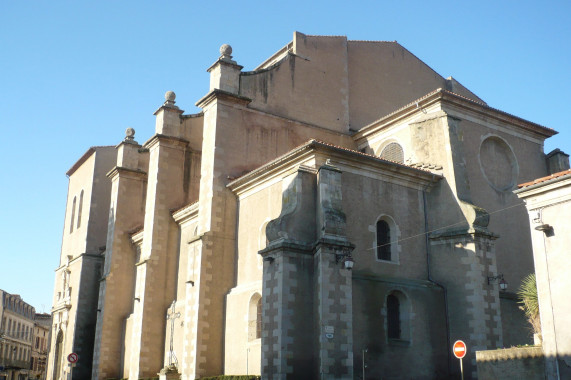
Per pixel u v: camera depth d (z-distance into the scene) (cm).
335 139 3688
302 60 3731
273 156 3422
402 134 3334
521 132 3381
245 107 3391
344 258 2444
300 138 3566
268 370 2381
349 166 2753
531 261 3111
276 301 2419
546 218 1994
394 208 2838
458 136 3025
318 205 2569
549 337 1898
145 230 3775
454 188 2886
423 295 2706
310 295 2464
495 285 2698
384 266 2703
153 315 3509
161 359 3469
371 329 2508
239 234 3084
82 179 5494
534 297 2216
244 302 2842
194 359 2847
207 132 3328
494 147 3259
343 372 2319
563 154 3447
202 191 3228
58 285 5438
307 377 2356
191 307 2988
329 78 3822
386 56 4147
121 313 4184
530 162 3372
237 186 3122
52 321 5266
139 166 4566
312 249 2498
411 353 2580
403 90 4141
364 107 3919
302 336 2392
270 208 2881
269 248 2505
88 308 4772
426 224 2927
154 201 3734
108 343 4072
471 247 2706
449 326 2705
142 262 3616
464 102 3114
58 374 4906
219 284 2995
